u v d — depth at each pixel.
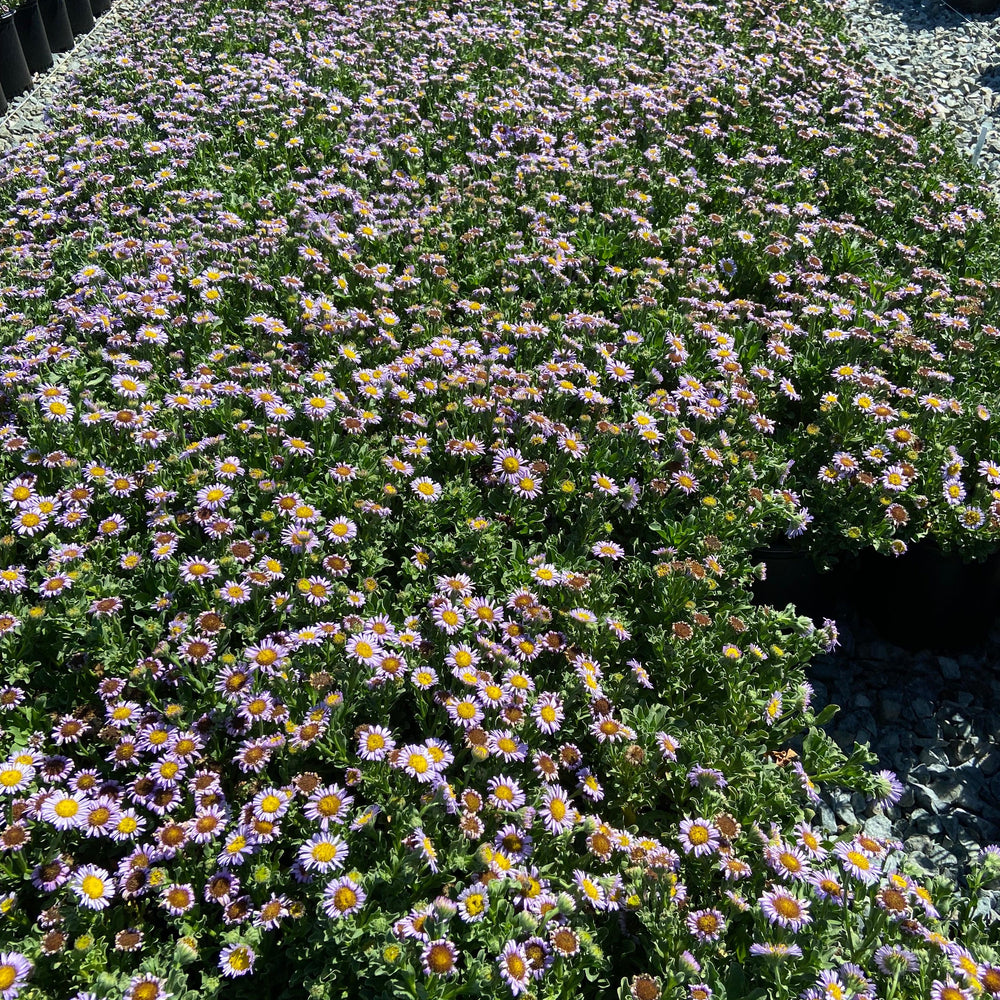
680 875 0.81
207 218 1.53
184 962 0.69
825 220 1.60
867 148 1.89
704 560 1.03
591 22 2.32
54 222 1.62
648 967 0.77
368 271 1.38
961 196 1.86
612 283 1.46
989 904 0.95
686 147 1.87
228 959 0.71
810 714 0.97
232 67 2.05
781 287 1.45
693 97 1.96
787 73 2.16
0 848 0.75
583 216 1.58
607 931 0.77
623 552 1.05
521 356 1.29
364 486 1.04
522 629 0.93
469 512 1.06
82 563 0.96
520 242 1.47
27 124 2.39
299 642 0.88
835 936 0.78
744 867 0.77
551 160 1.68
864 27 2.96
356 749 0.84
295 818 0.79
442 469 1.14
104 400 1.21
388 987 0.69
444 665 0.90
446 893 0.74
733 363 1.25
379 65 2.10
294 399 1.15
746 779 0.89
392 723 0.91
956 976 0.74
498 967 0.68
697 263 1.50
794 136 1.93
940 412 1.22
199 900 0.76
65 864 0.76
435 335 1.30
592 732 0.86
